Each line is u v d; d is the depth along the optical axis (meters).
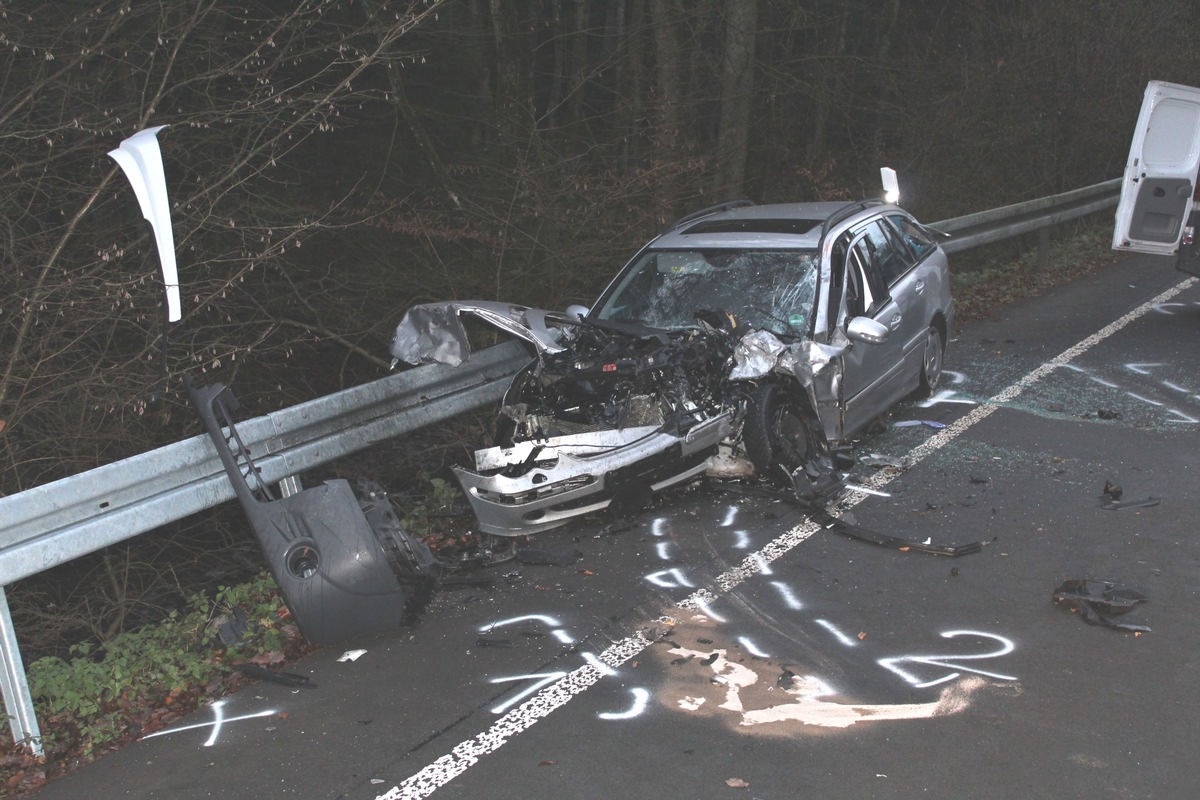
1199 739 3.98
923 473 7.01
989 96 17.98
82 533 4.69
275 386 10.45
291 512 5.02
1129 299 12.34
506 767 4.02
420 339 6.89
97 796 4.04
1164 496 6.38
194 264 7.77
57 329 7.06
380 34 8.88
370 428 6.40
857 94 20.33
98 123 7.58
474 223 10.48
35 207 7.64
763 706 4.36
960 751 3.98
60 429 7.20
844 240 7.56
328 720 4.45
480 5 14.10
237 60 8.14
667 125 12.52
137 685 4.86
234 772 4.11
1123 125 17.69
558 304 10.55
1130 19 17.73
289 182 10.41
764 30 15.74
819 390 6.82
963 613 5.10
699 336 6.66
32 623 7.11
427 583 5.25
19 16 7.44
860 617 5.11
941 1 22.38
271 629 5.24
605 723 4.29
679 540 6.13
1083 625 4.92
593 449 6.14
